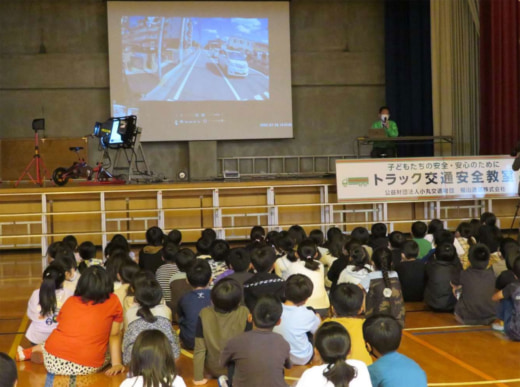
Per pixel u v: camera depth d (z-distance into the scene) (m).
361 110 12.98
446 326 4.63
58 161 11.96
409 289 5.25
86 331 3.53
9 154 11.83
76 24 12.34
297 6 12.88
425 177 8.60
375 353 2.47
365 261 4.17
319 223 8.70
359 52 12.95
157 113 12.27
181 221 8.94
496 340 4.25
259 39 12.51
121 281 4.17
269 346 2.68
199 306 3.78
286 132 12.56
